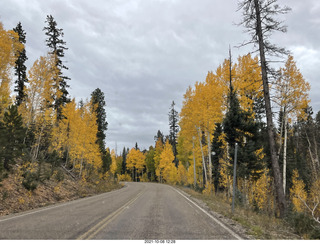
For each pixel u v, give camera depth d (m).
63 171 24.77
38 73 20.55
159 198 16.48
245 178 16.64
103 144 37.75
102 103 38.75
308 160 34.94
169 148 49.25
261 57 12.12
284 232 7.32
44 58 21.00
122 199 15.85
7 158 15.01
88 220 7.88
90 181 28.12
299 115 18.39
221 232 6.40
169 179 47.88
